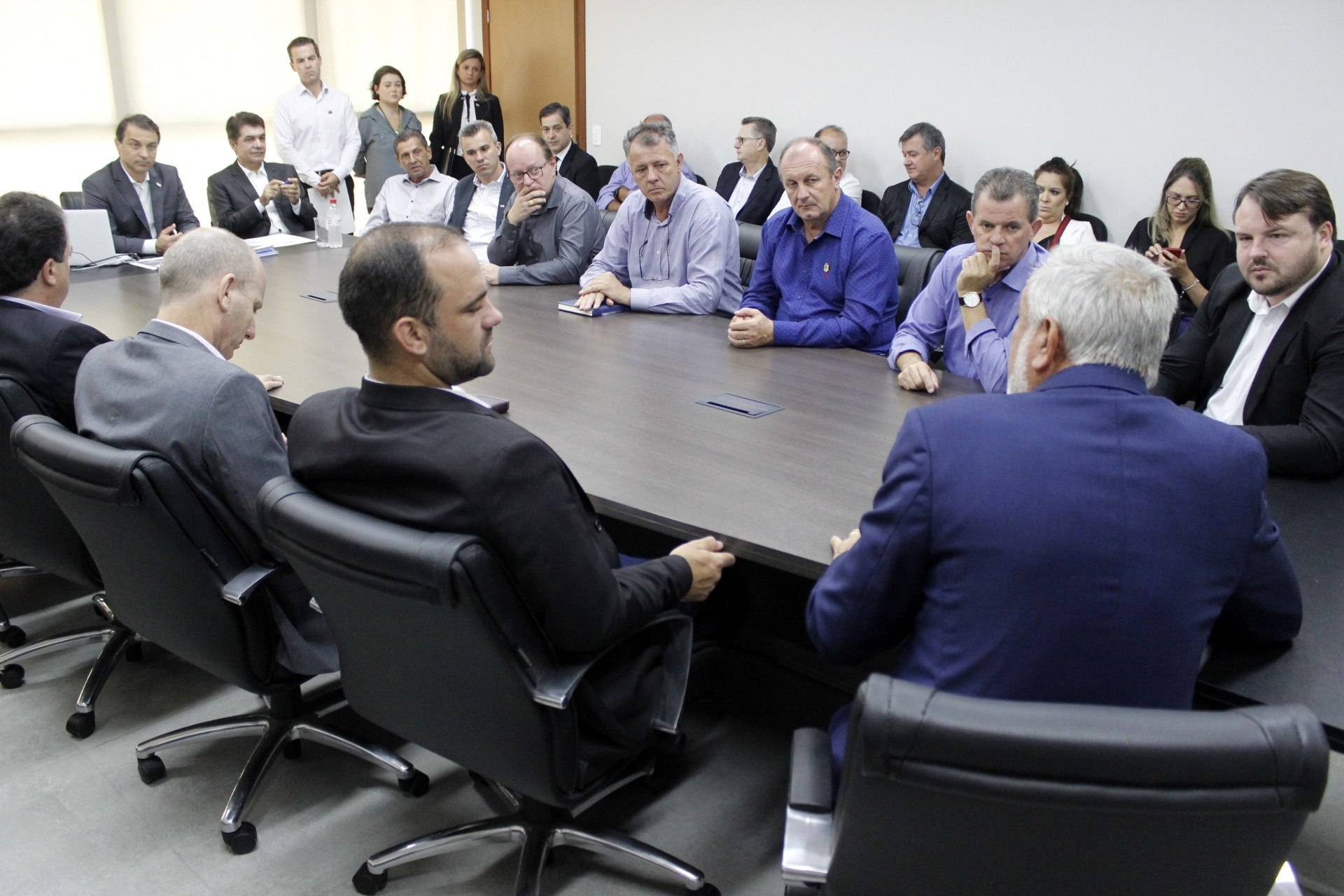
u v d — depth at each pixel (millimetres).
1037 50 5000
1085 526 1003
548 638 1318
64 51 6109
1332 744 1096
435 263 1302
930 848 930
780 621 2277
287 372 2402
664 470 1793
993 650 1034
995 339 2389
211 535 1617
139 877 1692
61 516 1967
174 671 2344
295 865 1727
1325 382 1895
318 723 1965
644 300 3211
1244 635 1249
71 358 2008
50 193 6238
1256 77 4379
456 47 7977
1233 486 1032
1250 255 1964
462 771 1997
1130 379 1078
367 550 1191
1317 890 1627
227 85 6875
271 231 5078
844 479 1769
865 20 5598
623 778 1570
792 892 1177
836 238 2898
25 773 1963
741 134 5727
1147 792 811
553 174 3787
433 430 1271
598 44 7008
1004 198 2346
